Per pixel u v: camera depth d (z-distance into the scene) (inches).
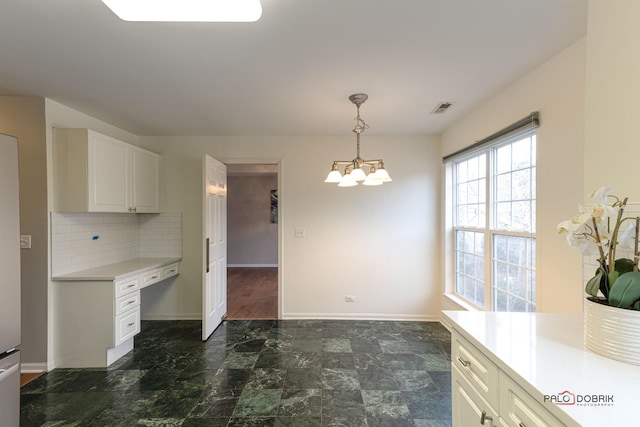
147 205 137.8
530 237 88.0
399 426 73.4
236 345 119.5
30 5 54.6
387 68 79.7
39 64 77.3
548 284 76.8
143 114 116.3
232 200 309.7
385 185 147.3
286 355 110.7
